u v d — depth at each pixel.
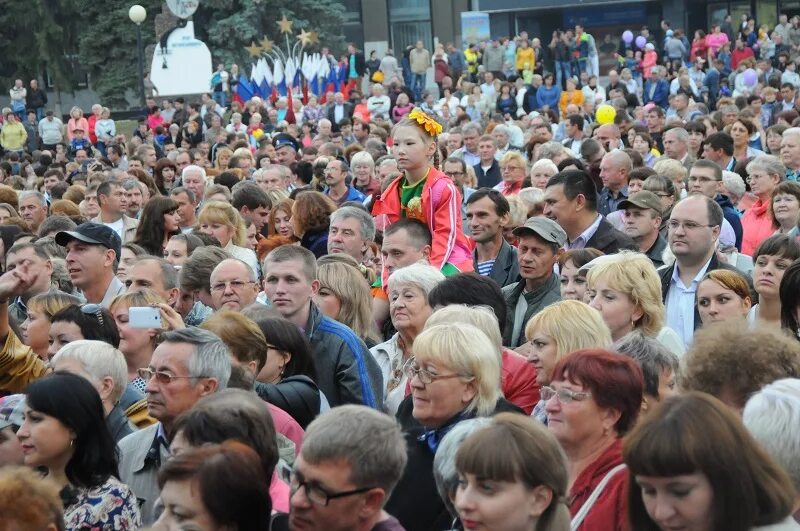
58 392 14.37
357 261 25.80
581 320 15.98
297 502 11.98
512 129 61.59
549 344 15.97
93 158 69.00
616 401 13.10
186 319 23.34
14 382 18.73
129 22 114.75
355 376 19.44
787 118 52.75
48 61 121.00
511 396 17.72
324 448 11.94
